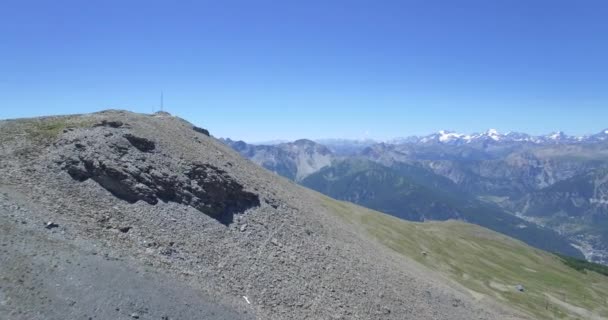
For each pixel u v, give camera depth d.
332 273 63.66
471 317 74.56
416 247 139.75
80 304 36.53
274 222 67.81
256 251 59.22
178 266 48.84
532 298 135.50
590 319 132.25
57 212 46.91
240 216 64.12
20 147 54.88
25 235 40.94
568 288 170.75
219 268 52.38
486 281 138.75
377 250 87.75
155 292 42.34
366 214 152.62
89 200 51.03
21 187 48.25
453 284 96.62
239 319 45.25
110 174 54.12
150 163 59.28
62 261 40.03
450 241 175.88
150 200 55.59
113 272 42.00
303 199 92.56
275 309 50.84
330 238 75.31
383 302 63.28
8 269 36.00
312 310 53.81
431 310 69.12
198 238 55.00
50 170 52.50
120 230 49.38
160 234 51.88
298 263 61.62
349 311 57.22
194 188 60.56
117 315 37.44
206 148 77.62
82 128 60.72
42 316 33.53
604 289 188.62
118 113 73.62
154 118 79.12
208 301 45.41
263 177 86.12
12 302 33.22
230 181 65.62
